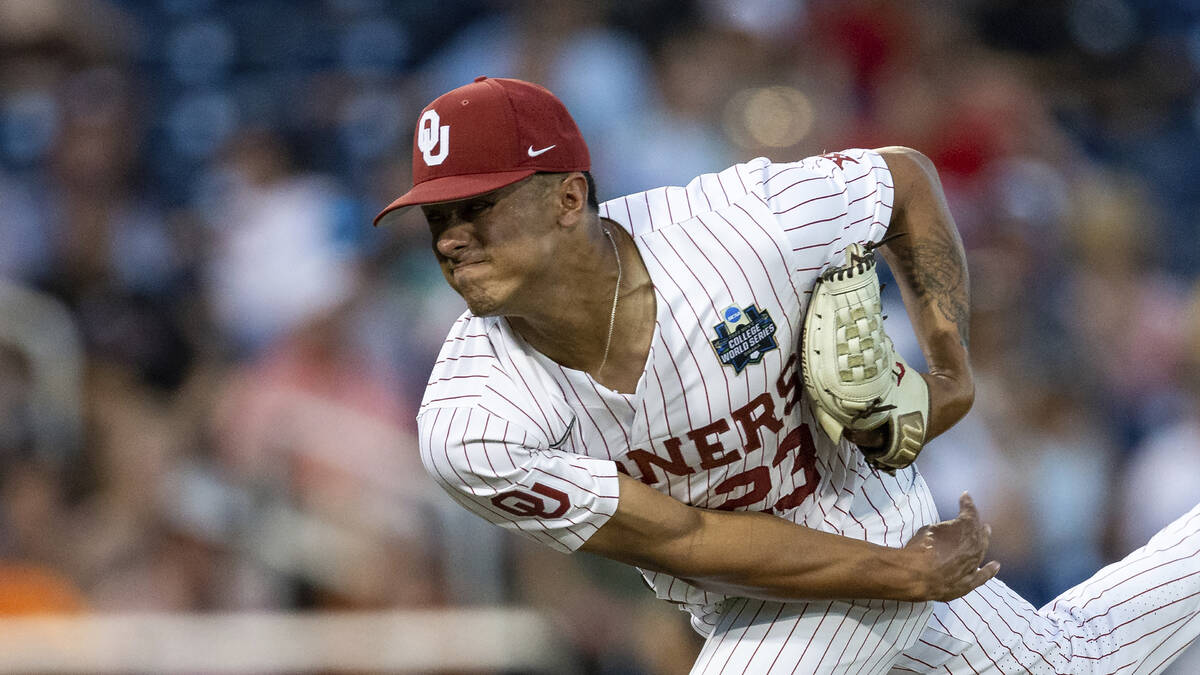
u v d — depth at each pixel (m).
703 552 11.12
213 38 34.88
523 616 18.92
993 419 24.67
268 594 20.14
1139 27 36.69
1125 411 27.66
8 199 29.84
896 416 11.29
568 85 30.25
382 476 21.45
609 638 19.69
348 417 22.33
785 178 11.29
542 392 10.88
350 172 31.23
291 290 27.80
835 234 11.27
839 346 10.92
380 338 24.92
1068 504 24.75
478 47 32.47
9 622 18.25
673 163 29.16
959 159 29.92
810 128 30.34
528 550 20.06
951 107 31.05
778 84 30.78
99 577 20.70
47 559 20.83
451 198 9.86
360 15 35.25
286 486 21.31
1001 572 23.70
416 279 26.11
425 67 34.44
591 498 10.80
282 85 34.19
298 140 32.44
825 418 11.22
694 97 30.38
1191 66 36.19
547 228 10.23
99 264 28.66
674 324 10.78
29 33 31.91
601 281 10.62
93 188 29.61
